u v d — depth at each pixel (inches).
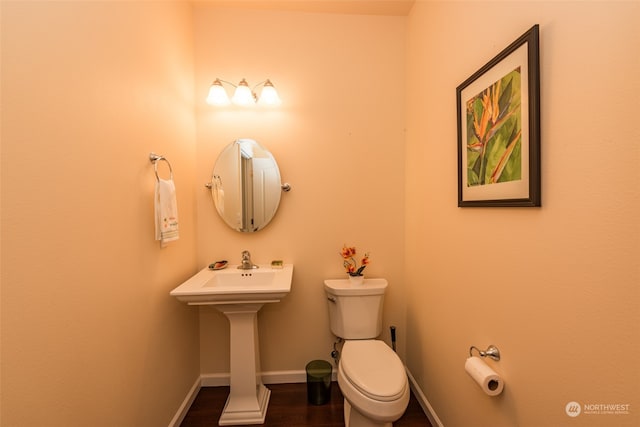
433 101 57.5
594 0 24.5
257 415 58.8
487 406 40.2
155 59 51.2
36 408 27.5
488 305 40.0
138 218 45.1
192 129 68.1
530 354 32.1
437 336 55.9
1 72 24.7
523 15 32.9
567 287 27.4
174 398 57.4
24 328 26.5
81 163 33.3
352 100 72.3
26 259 26.7
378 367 49.3
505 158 35.6
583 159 25.7
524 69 32.1
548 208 29.5
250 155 70.6
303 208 72.2
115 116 39.6
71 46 31.9
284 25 70.8
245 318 59.6
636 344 21.8
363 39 72.0
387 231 73.7
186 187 64.6
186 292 51.3
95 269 35.4
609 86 23.4
